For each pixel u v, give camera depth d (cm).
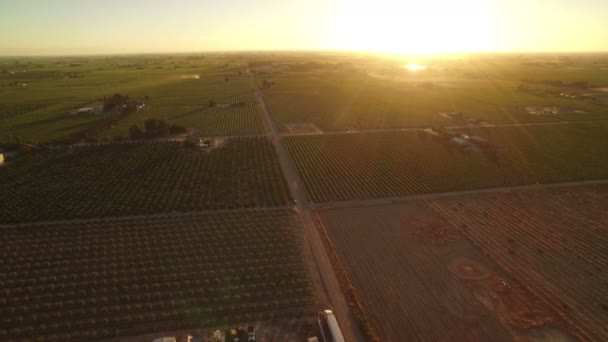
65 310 3309
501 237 4531
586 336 3098
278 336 3056
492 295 3550
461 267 3969
